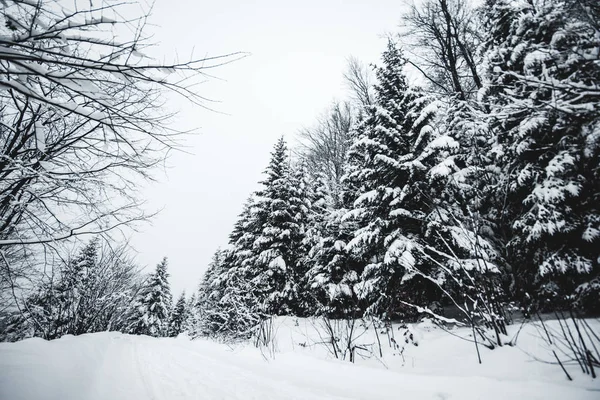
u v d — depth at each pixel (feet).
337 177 57.06
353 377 14.62
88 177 12.35
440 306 24.03
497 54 22.91
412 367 15.35
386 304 24.97
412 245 23.03
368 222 32.22
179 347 32.32
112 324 45.68
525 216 20.06
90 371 14.71
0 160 10.68
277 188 51.60
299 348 24.30
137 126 9.26
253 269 51.11
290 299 43.70
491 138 24.07
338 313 33.37
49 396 9.45
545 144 20.06
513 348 13.00
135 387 13.01
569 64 15.76
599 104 12.59
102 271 36.81
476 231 16.87
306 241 46.14
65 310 31.45
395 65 32.32
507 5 23.67
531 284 16.87
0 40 6.30
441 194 24.70
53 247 12.37
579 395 8.59
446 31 42.34
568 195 18.06
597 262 17.07
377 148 27.76
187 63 7.59
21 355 12.44
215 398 11.71
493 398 9.81
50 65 9.14
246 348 27.22
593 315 15.05
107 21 6.96
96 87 7.55
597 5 12.98
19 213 12.45
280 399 11.72
